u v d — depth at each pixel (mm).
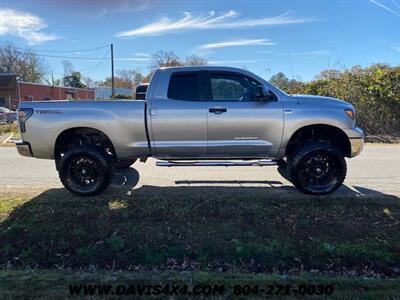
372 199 6051
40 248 5027
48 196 6281
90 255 4879
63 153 6504
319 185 6188
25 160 9914
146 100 6129
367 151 11273
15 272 4402
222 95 6168
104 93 64625
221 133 6102
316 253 4828
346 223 5359
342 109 6168
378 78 16172
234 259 4762
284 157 6676
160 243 5035
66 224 5406
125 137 6102
